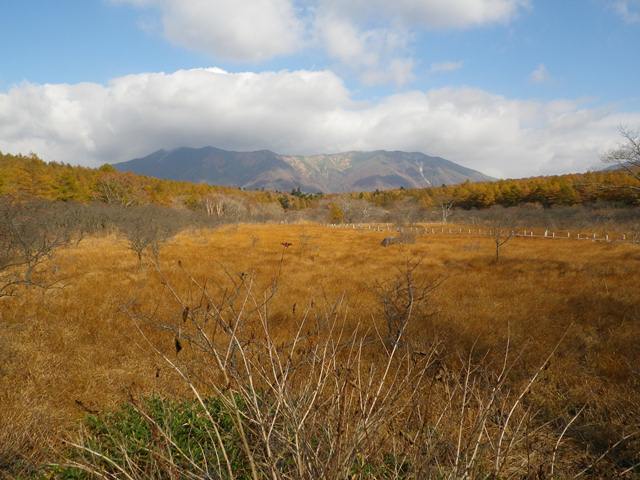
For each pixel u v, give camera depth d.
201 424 3.55
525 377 5.51
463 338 7.40
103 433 3.73
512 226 37.19
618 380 5.75
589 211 51.75
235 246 26.06
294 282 13.63
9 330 7.23
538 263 19.67
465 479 2.08
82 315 8.75
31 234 12.23
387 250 26.59
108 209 27.55
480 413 2.38
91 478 2.96
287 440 1.99
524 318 9.23
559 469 3.15
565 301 11.10
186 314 2.26
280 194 126.75
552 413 4.53
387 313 5.51
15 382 5.18
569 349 7.04
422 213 65.00
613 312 9.73
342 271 16.64
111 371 5.65
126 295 10.57
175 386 4.58
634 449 3.81
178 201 57.56
